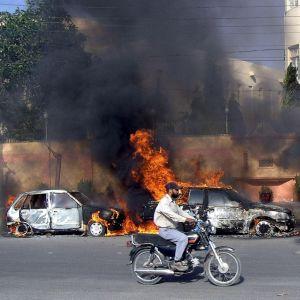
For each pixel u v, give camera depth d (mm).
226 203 32125
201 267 20391
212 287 17031
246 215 31922
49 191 34688
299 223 39156
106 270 20469
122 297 15734
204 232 17500
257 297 15453
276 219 31797
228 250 17531
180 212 17812
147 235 17953
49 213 34250
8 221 34875
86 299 15539
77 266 21484
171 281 18125
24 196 35031
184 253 17453
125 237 32875
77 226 34062
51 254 25172
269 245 27641
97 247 27766
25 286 17516
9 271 20438
